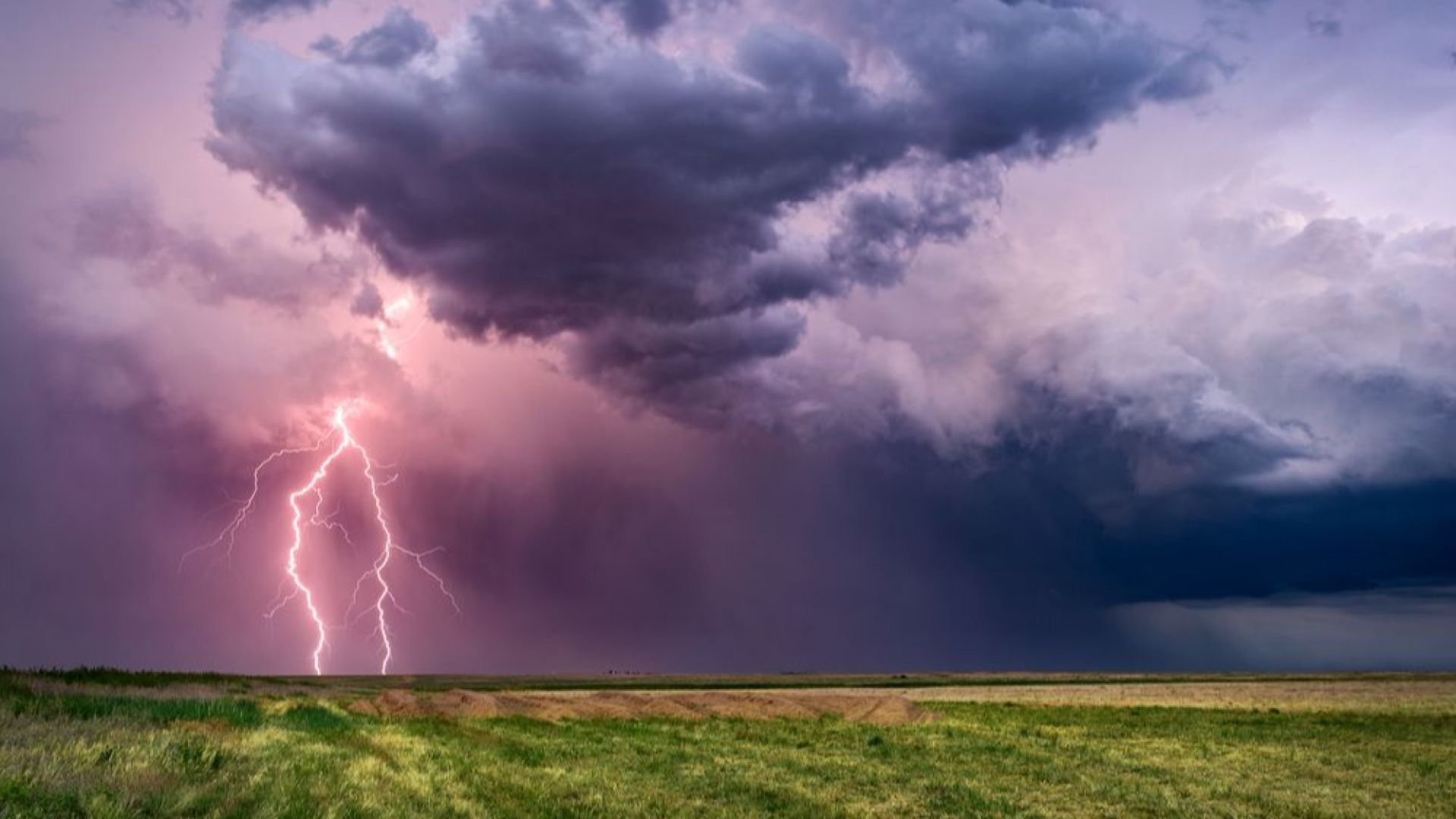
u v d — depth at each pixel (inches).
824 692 2652.6
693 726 1535.4
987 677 5979.3
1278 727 1518.2
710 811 657.6
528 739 1220.5
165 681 1829.5
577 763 925.2
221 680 2240.4
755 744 1199.6
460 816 553.9
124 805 463.2
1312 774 946.1
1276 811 732.0
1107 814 703.7
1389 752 1146.7
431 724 1427.2
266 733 899.4
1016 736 1353.3
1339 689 2972.4
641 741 1211.2
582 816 601.0
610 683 4936.0
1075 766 988.6
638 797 698.8
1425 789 856.3
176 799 494.3
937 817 674.2
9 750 581.3
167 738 704.4
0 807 431.5
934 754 1092.5
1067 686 3698.3
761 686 4306.1
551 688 4025.6
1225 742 1261.1
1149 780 880.3
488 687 4092.0
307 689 2556.6
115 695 1256.2
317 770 666.2
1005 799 760.3
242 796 531.5
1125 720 1690.5
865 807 706.2
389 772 695.7
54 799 457.7
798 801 722.2
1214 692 2778.1
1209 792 812.6
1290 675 5536.4
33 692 1138.0
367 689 3058.6
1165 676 5920.3
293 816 493.7
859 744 1207.6
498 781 738.8
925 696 2598.4
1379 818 708.0
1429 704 2091.5
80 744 612.7
